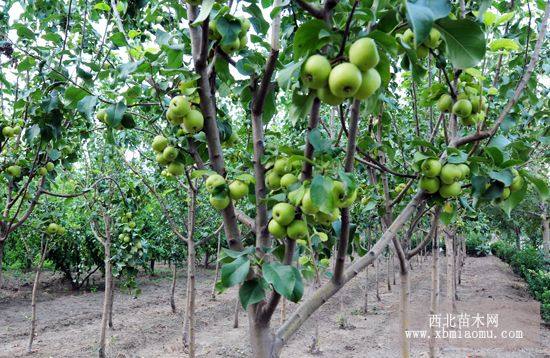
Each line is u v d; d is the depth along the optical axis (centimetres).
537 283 1393
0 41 429
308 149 204
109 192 719
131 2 368
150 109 433
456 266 1596
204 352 809
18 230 1127
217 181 223
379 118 384
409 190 434
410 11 138
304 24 161
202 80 227
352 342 860
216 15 213
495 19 262
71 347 823
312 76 165
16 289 1434
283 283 183
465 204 327
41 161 485
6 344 848
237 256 197
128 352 801
